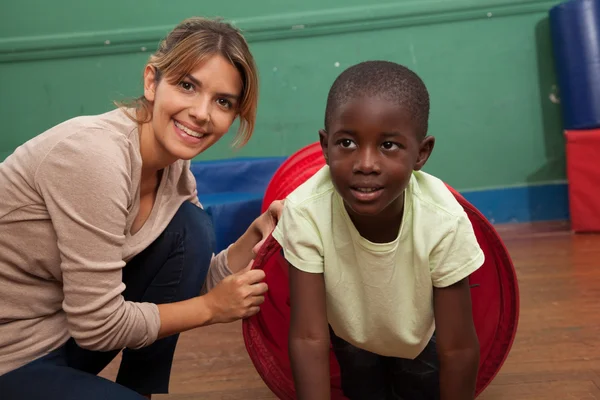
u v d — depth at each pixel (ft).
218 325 6.60
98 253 3.35
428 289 3.51
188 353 5.81
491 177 11.35
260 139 11.62
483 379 4.15
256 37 11.34
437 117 11.31
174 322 3.74
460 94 11.25
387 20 11.17
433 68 11.24
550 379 4.78
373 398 4.60
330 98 3.07
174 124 3.62
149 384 4.38
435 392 4.46
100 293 3.37
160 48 3.70
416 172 3.57
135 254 3.91
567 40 10.05
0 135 11.72
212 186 10.04
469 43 11.16
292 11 11.29
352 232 3.40
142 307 3.65
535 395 4.55
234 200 9.02
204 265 4.41
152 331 3.63
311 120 11.54
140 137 3.70
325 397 3.41
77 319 3.40
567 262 8.02
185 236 4.25
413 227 3.37
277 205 4.27
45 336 3.56
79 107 11.64
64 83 11.59
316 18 11.25
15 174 3.36
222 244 8.80
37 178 3.31
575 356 5.14
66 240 3.31
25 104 11.66
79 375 3.38
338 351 4.50
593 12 9.88
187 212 4.30
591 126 9.77
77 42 11.43
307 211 3.45
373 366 4.51
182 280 4.32
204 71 3.55
